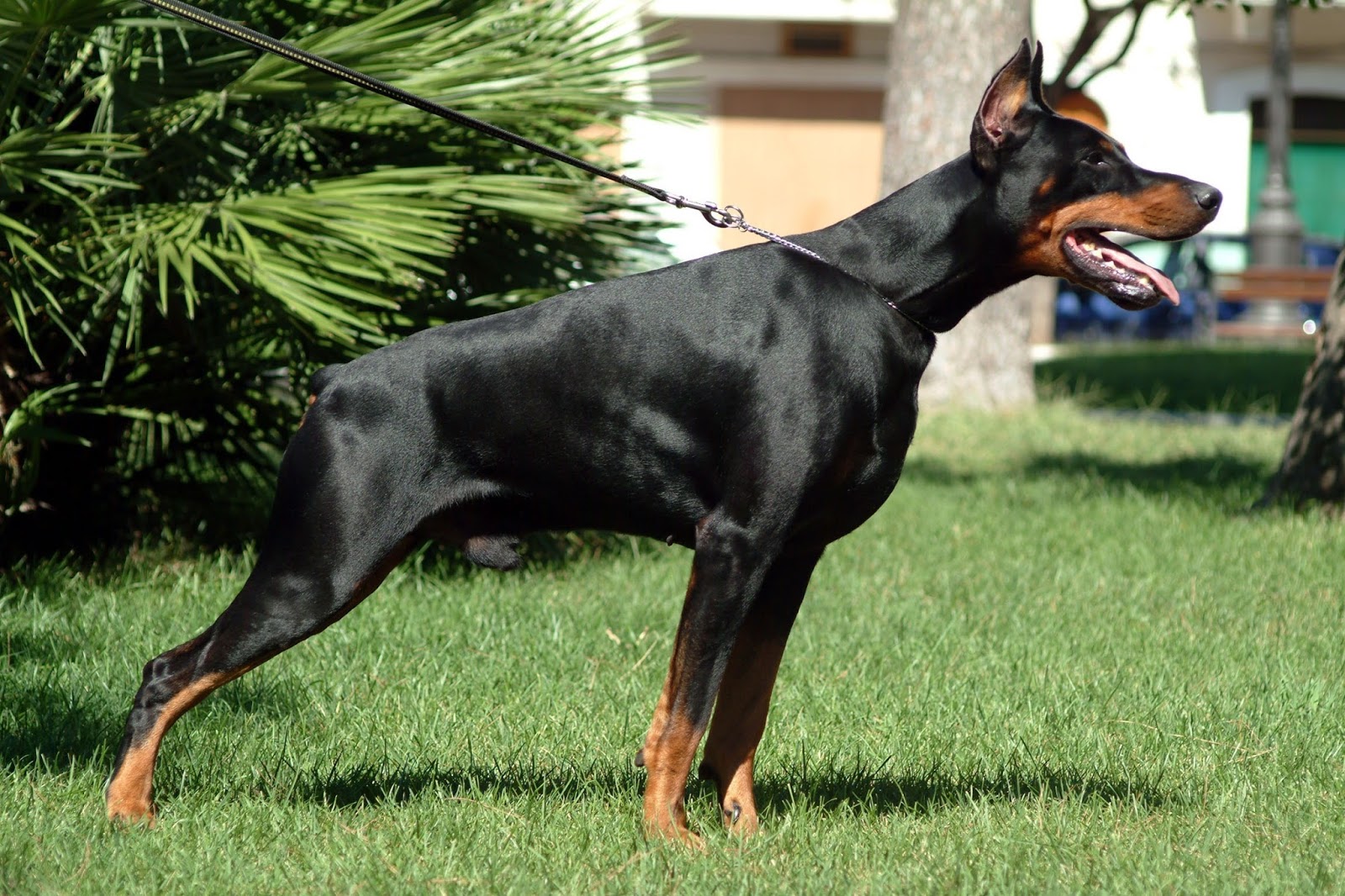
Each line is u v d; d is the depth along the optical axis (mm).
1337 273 14930
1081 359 31750
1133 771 7637
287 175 11344
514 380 6238
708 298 6297
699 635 6188
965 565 13227
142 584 11039
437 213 10508
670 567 12789
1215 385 26922
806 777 7527
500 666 9375
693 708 6230
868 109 36969
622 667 9539
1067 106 35750
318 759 7523
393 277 10477
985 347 23984
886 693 9000
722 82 36781
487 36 11711
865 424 6258
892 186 23344
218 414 12102
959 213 6426
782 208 37219
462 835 6445
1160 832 6668
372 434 6199
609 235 12883
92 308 10578
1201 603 11617
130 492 12555
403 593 11211
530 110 11781
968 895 5812
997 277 6527
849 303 6305
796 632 10586
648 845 6258
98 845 6098
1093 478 17812
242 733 7922
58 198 10648
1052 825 6715
